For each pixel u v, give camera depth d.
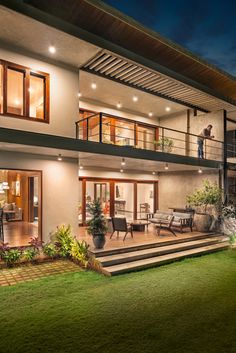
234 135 14.80
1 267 6.47
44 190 7.67
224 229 10.39
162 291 5.29
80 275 6.09
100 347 3.47
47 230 7.67
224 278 6.07
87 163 10.12
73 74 8.11
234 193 13.39
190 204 11.68
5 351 3.37
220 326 4.02
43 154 7.67
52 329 3.86
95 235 7.10
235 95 12.38
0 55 6.81
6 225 11.16
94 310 4.45
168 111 12.85
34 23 6.08
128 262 6.78
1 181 14.38
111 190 11.83
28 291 5.14
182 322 4.12
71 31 6.54
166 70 8.95
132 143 12.67
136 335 3.75
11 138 5.96
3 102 6.91
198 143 11.09
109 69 8.55
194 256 7.90
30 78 7.43
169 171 13.07
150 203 13.55
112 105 11.85
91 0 6.82
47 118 7.57
